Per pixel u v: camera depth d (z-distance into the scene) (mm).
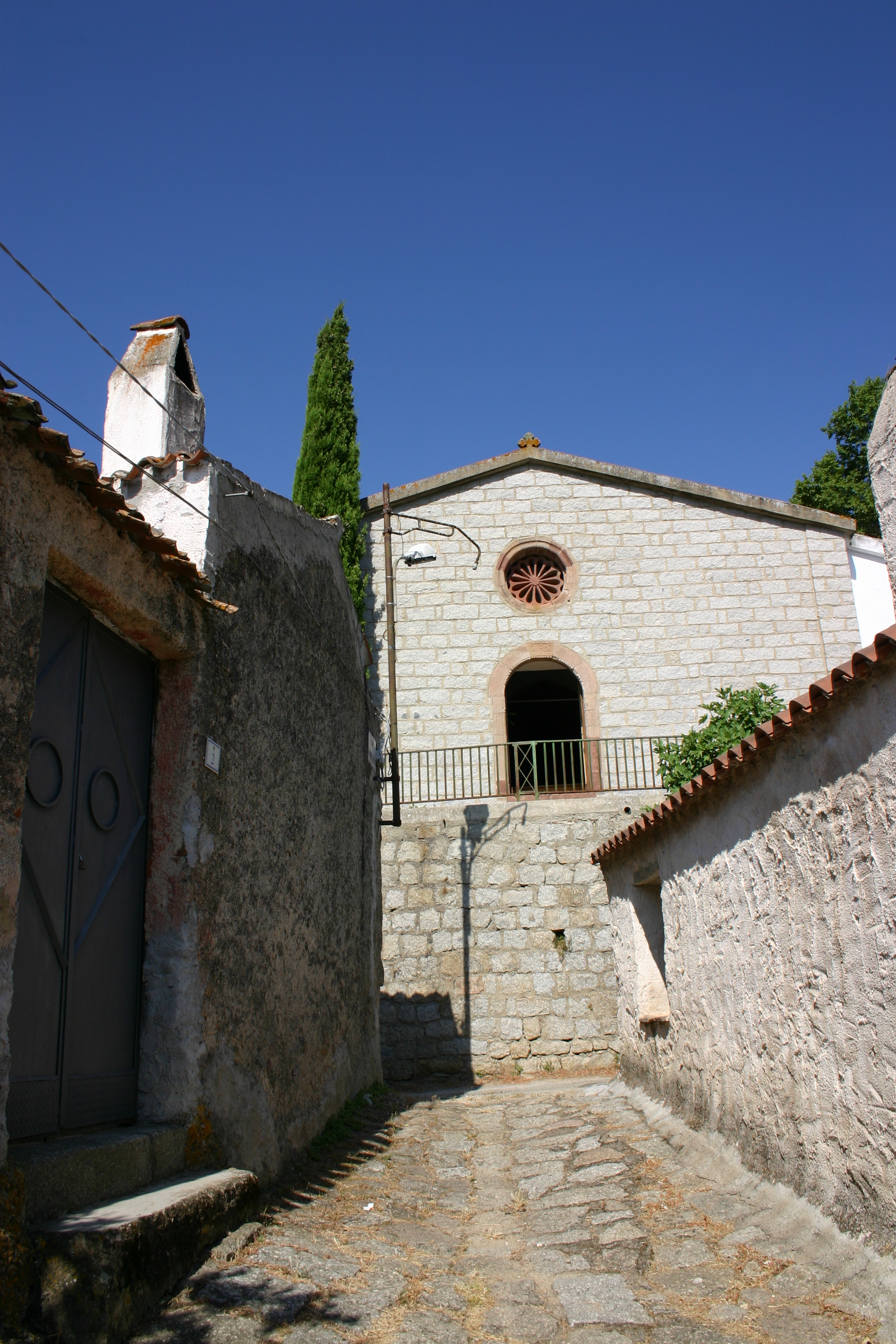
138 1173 3832
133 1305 3145
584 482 17000
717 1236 4488
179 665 4836
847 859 4254
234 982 5000
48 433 3379
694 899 6242
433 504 16906
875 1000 4004
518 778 14438
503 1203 5539
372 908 9133
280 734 6113
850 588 16547
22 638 3355
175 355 6355
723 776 5500
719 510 16859
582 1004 11648
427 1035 11570
